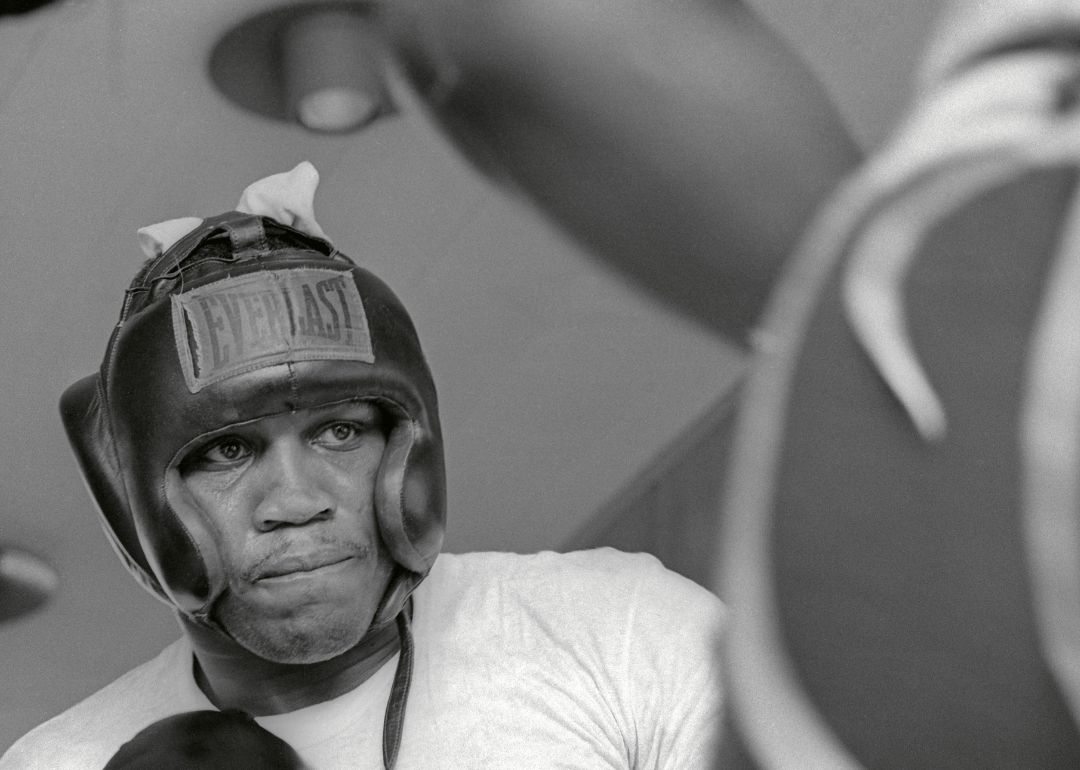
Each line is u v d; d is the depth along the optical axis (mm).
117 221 1902
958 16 1215
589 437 1875
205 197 1906
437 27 1550
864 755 1088
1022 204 1095
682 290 1553
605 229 1514
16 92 1782
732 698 1184
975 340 1085
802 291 1228
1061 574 1009
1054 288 1055
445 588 1498
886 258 1157
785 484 1180
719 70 1439
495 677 1391
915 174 1171
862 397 1148
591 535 1926
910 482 1099
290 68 1724
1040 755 1012
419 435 1317
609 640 1411
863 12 1451
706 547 1796
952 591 1065
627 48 1459
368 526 1307
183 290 1304
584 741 1354
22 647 2121
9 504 2039
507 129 1551
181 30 1717
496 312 1831
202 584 1273
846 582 1129
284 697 1373
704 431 1804
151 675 1528
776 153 1449
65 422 1432
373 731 1376
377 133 1713
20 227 1900
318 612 1276
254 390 1237
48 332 1982
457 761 1342
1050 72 1136
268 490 1266
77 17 1725
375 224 1831
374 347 1290
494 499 1988
